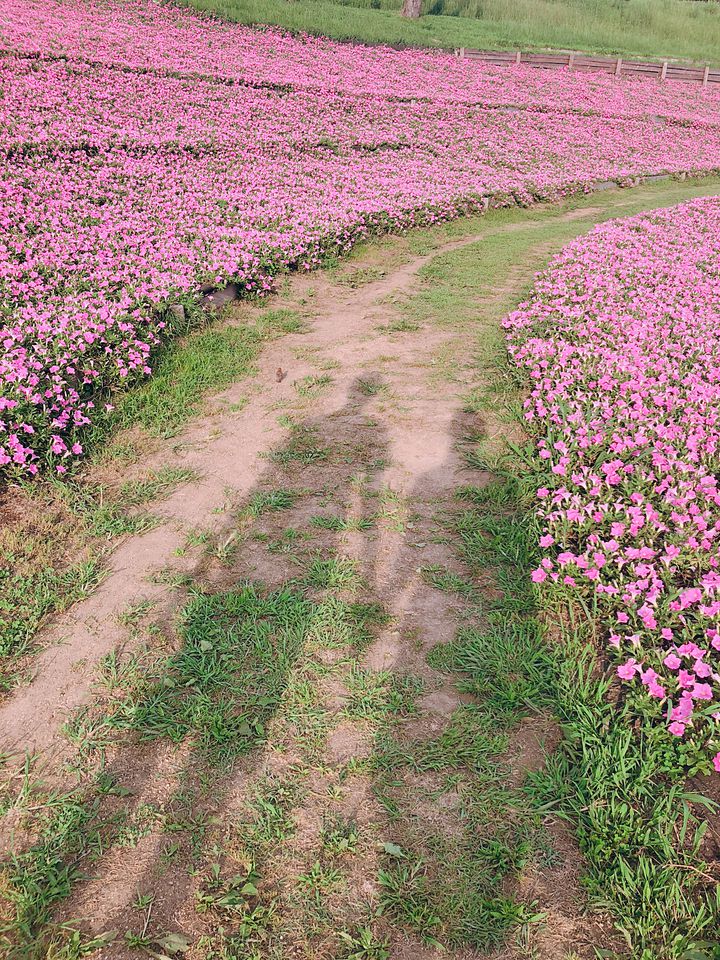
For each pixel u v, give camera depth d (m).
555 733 3.37
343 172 16.58
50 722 3.38
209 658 3.75
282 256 10.85
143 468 5.62
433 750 3.25
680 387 6.85
